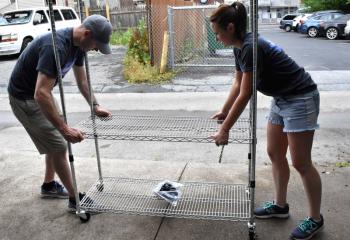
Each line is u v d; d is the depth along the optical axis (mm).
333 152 4555
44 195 3490
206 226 2971
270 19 49344
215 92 7840
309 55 12391
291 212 3102
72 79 9516
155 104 7148
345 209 3100
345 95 7141
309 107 2520
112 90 8344
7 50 12500
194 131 3236
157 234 2900
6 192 3619
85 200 3230
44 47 2686
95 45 2805
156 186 3520
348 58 11406
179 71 9859
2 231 3021
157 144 5043
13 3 20062
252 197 2729
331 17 19656
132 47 9992
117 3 18734
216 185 3570
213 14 2516
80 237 2912
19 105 2941
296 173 3734
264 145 4852
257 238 2797
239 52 2592
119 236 2898
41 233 2980
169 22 9586
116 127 3357
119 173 3936
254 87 2445
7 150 4750
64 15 14453
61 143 3055
